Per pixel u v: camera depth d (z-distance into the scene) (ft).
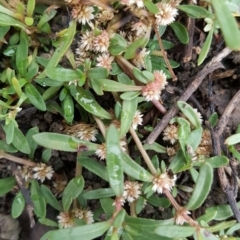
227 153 0.68
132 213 0.66
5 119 0.61
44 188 0.65
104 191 0.63
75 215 0.65
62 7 0.65
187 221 0.59
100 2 0.60
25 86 0.62
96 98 0.69
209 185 0.57
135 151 0.69
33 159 0.68
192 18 0.71
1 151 0.64
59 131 0.69
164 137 0.67
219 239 0.62
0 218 0.70
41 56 0.66
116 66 0.65
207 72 0.68
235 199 0.68
